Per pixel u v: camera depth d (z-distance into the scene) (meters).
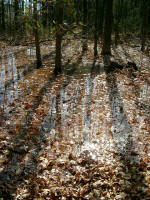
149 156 6.14
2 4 27.73
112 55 18.55
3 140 6.80
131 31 34.97
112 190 4.99
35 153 6.31
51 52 20.98
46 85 11.78
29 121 8.10
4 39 27.97
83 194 4.89
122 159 6.04
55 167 5.75
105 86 11.55
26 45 24.92
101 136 7.24
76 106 9.44
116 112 8.88
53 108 9.24
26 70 14.72
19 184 5.14
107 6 17.58
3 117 8.27
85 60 17.05
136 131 7.52
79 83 12.04
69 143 6.82
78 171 5.58
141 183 5.11
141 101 9.95
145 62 17.08
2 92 10.75
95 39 18.34
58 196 4.86
